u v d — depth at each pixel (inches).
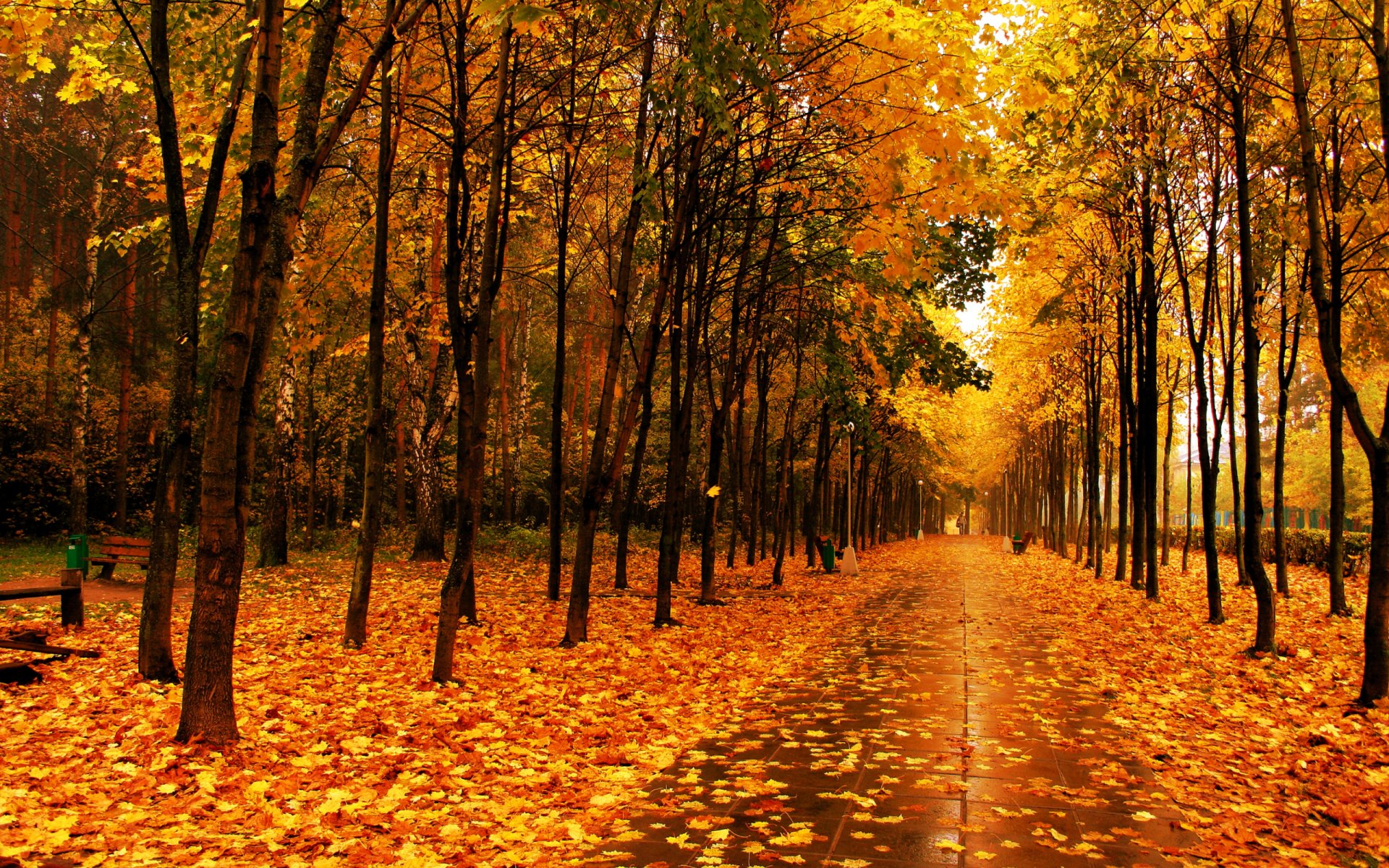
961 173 344.8
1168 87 470.9
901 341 683.4
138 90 339.9
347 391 1171.9
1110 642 450.6
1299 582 814.5
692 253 547.5
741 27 261.4
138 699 259.3
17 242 1025.5
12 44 292.8
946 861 159.6
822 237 602.2
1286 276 621.0
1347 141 479.2
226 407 217.5
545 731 250.4
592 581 727.1
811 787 205.0
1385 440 300.5
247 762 206.2
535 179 583.2
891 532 2246.6
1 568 670.5
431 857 157.3
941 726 266.5
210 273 387.9
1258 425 430.6
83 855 150.6
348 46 368.8
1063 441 1398.9
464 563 312.5
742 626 498.0
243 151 366.0
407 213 555.5
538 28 335.9
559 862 158.7
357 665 326.3
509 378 1456.7
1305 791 205.3
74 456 770.8
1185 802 194.1
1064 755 233.8
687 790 203.0
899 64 329.7
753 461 925.2
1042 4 404.8
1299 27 420.5
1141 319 677.9
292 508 1154.0
